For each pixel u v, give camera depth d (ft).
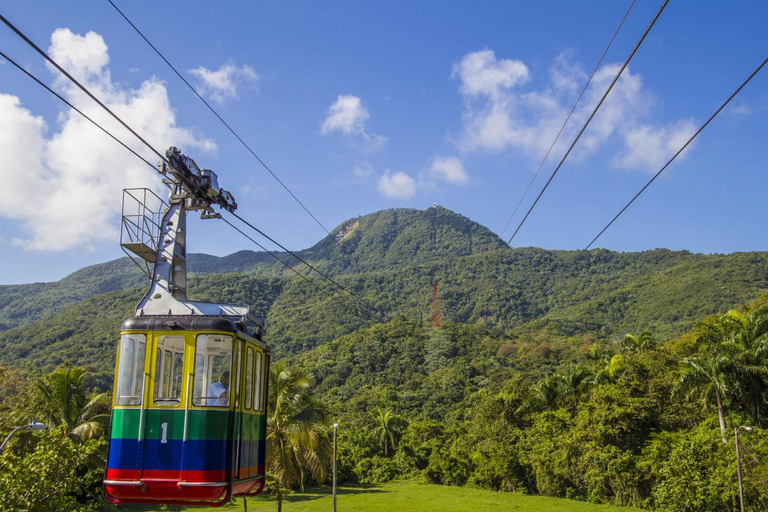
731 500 147.84
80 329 615.16
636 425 195.42
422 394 488.85
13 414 126.00
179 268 54.34
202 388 45.06
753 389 163.84
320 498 219.20
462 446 280.10
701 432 174.40
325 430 162.61
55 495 68.80
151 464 43.88
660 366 215.51
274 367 131.75
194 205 57.31
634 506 183.42
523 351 574.97
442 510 182.39
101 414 134.92
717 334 179.42
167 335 45.91
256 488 53.57
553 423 226.99
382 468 318.24
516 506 193.57
